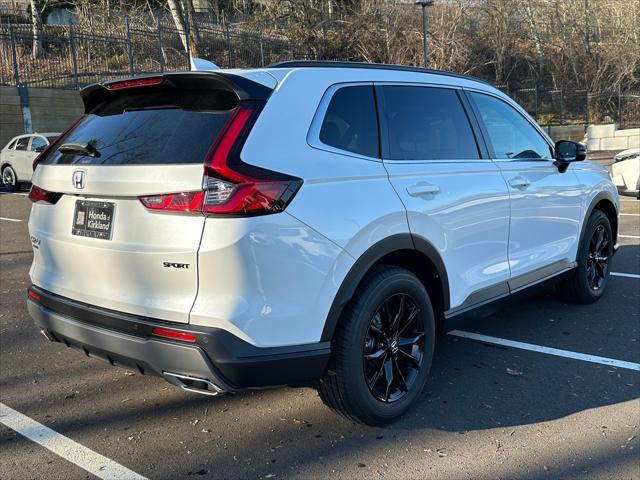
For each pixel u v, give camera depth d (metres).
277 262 2.73
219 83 2.92
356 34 30.62
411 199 3.36
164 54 26.48
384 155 3.38
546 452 3.07
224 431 3.35
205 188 2.63
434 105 3.85
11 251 8.62
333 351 3.06
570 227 5.00
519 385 3.88
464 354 4.44
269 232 2.70
